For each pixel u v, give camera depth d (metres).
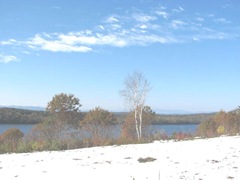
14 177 16.67
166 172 16.69
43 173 17.50
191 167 17.67
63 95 53.59
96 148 28.50
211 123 53.38
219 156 20.61
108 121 47.88
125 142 33.00
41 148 29.47
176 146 26.25
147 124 50.03
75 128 53.53
